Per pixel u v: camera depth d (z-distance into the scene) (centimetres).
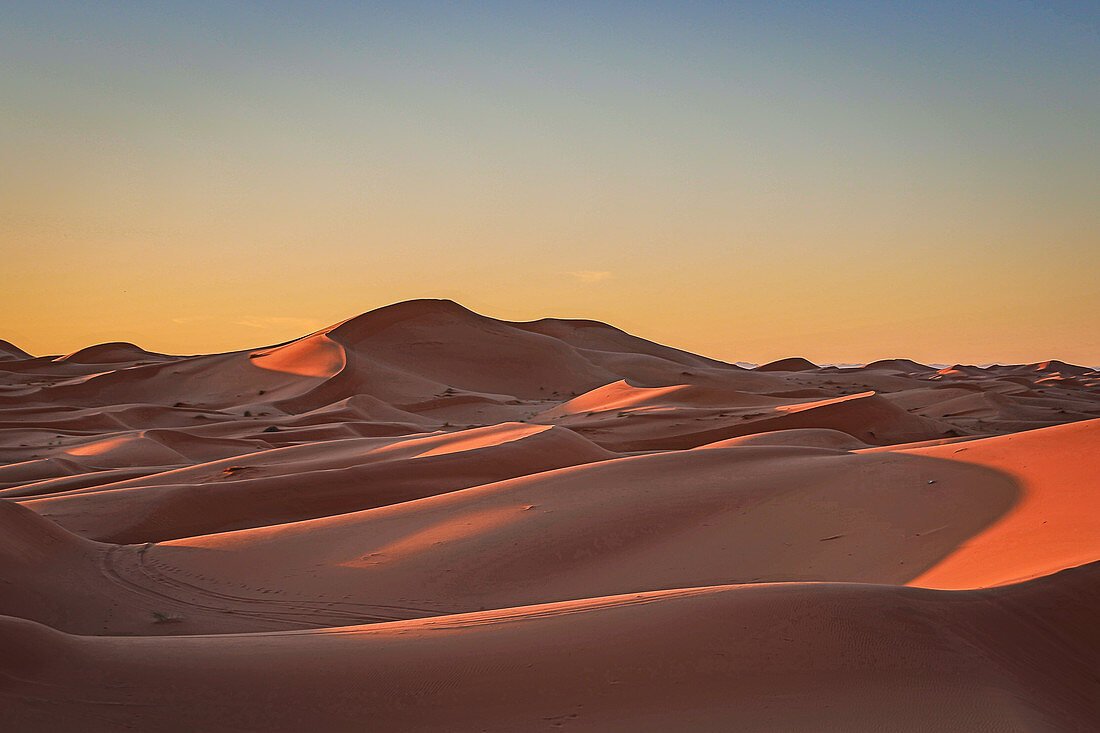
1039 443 2595
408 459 4150
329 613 1766
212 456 6656
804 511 2247
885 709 775
